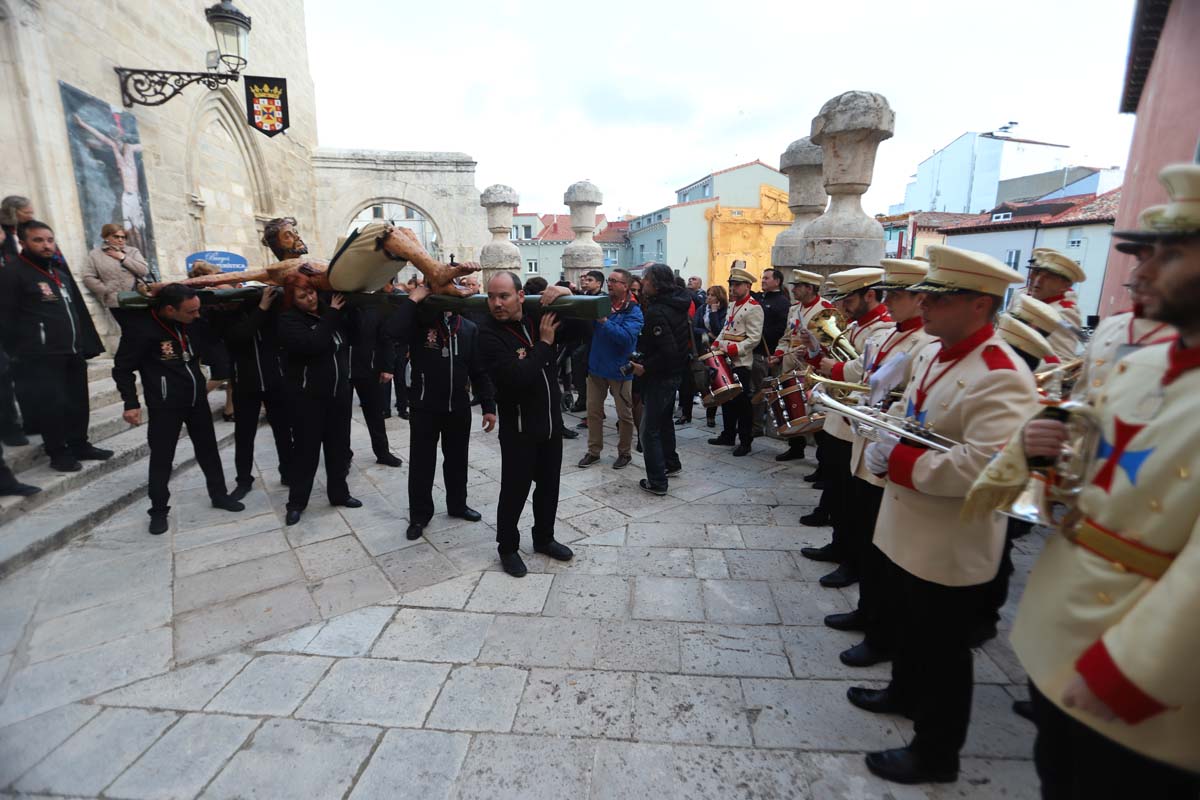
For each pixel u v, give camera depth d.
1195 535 0.94
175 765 2.03
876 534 2.06
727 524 4.05
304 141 12.77
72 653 2.62
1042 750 1.29
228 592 3.16
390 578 3.32
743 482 4.87
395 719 2.25
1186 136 4.45
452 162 14.05
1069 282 3.14
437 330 3.73
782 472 5.12
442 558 3.57
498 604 3.05
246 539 3.82
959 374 1.75
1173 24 4.66
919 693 1.91
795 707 2.31
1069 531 1.19
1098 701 1.02
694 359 5.05
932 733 1.87
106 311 4.48
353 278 3.36
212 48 7.80
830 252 5.27
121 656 2.61
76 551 3.56
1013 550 3.67
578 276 9.66
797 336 4.17
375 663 2.58
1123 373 1.17
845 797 1.89
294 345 3.76
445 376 3.78
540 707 2.31
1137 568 1.06
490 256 10.34
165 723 2.22
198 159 8.09
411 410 3.81
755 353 5.59
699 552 3.64
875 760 1.98
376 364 5.34
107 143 4.34
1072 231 17.41
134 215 4.62
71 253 3.97
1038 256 3.19
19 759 2.00
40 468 3.71
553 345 3.30
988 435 1.59
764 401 4.84
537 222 40.56
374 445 5.39
